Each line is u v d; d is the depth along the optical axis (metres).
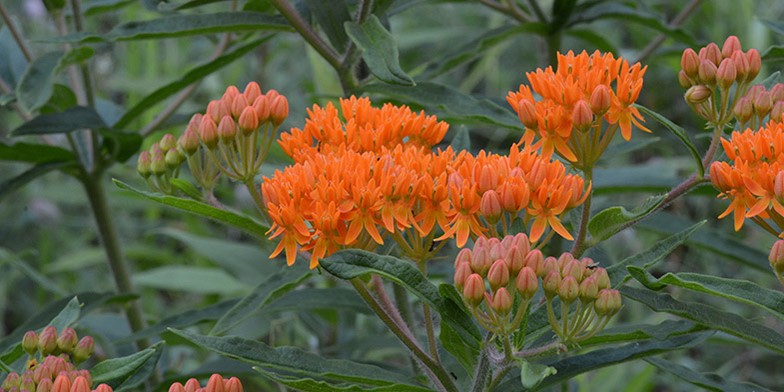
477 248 3.01
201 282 6.90
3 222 9.08
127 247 8.11
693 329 3.27
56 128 4.94
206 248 6.12
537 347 3.46
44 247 8.38
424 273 3.43
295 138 3.62
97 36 4.47
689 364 7.43
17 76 5.77
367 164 3.21
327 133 3.60
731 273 8.00
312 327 6.28
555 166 3.19
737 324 3.21
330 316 5.86
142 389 5.51
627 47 9.87
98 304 5.15
